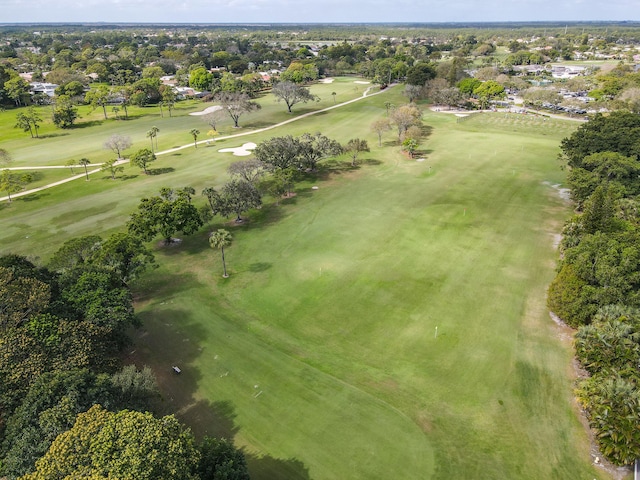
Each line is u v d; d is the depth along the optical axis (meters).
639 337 35.28
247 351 42.03
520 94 171.00
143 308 48.50
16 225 68.00
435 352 41.31
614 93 144.88
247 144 109.94
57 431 26.12
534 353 40.97
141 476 21.95
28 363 30.92
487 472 30.11
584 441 32.28
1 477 25.88
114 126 134.88
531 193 78.19
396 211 71.81
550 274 53.53
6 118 144.12
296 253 59.84
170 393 37.03
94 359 33.44
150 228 58.81
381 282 52.50
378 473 30.12
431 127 127.94
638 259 42.72
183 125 134.75
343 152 95.25
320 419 34.50
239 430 33.59
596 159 69.25
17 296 34.44
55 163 98.88
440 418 34.34
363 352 41.59
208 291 51.72
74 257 48.06
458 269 54.88
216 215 71.81
